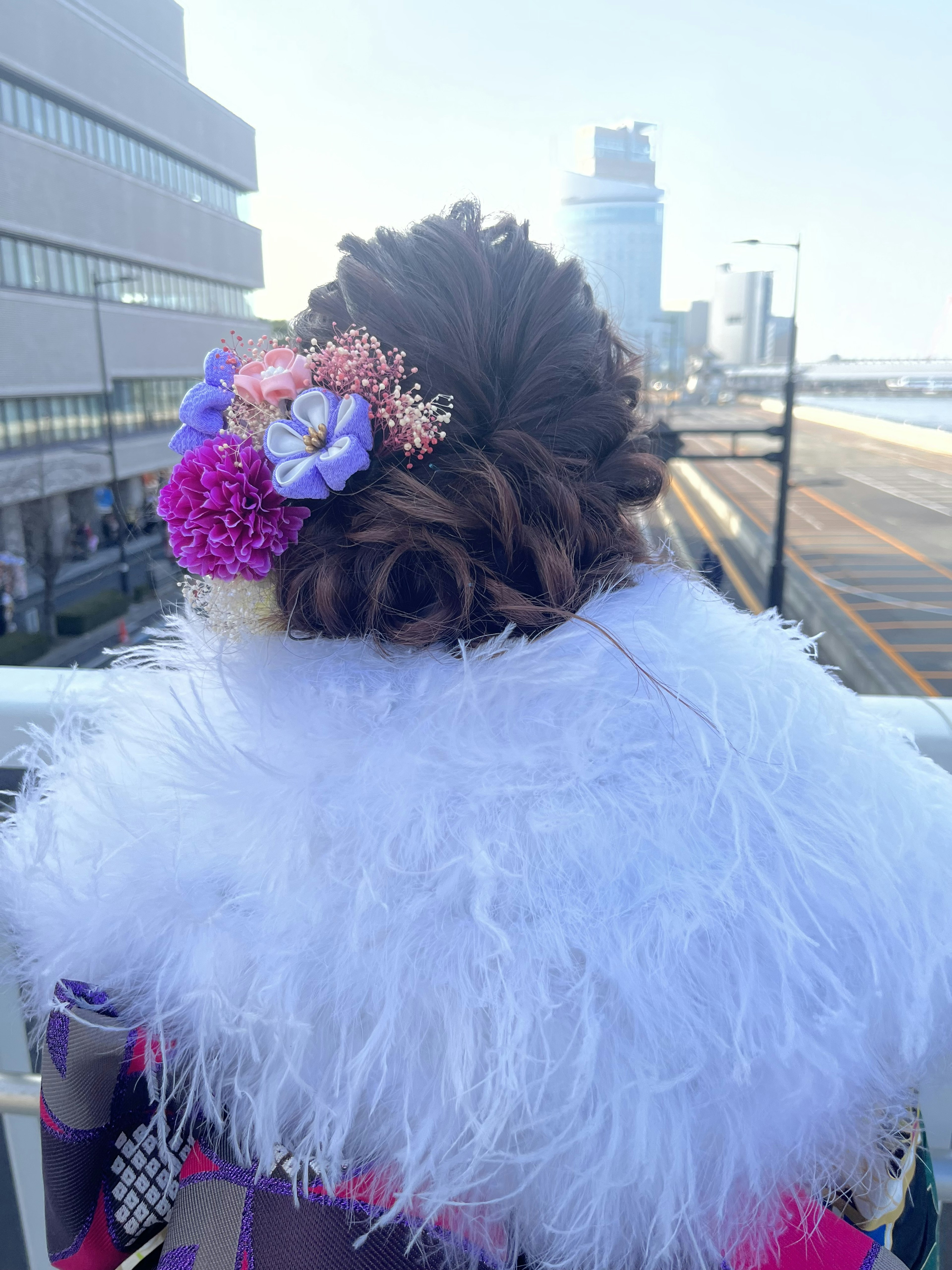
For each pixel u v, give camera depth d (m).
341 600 0.39
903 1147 0.40
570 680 0.37
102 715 0.46
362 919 0.34
